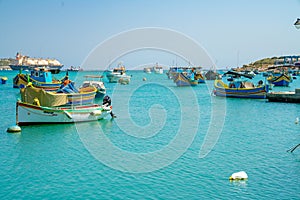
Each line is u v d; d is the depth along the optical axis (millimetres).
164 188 13406
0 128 24188
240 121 29344
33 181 14141
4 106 36906
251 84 51750
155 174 15023
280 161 16750
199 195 12688
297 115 32656
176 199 12375
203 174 14961
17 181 14125
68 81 34281
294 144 20359
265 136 22875
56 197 12570
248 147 19750
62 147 19531
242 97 49156
